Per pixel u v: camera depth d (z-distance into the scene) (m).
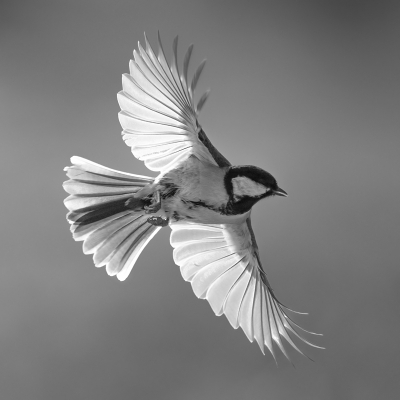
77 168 7.27
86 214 7.31
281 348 8.49
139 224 7.62
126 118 7.19
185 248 8.49
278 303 8.29
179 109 7.12
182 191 7.27
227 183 7.32
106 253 7.56
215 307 8.58
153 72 6.98
